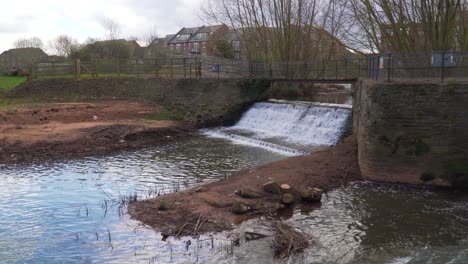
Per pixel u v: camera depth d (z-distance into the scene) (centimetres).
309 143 2694
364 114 1952
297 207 1543
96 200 1698
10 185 1938
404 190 1745
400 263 1128
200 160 2414
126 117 3525
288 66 3969
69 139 2777
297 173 1872
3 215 1533
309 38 4375
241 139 3036
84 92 4331
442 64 1914
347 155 2136
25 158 2448
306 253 1182
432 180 1797
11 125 3016
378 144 1850
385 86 1822
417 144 1809
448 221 1409
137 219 1440
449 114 1762
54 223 1444
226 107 3684
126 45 7350
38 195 1780
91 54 6881
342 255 1174
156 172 2172
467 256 1156
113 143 2831
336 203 1588
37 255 1206
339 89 5569
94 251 1218
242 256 1164
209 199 1580
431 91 1773
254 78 3809
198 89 3972
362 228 1361
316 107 2934
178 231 1325
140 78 4425
